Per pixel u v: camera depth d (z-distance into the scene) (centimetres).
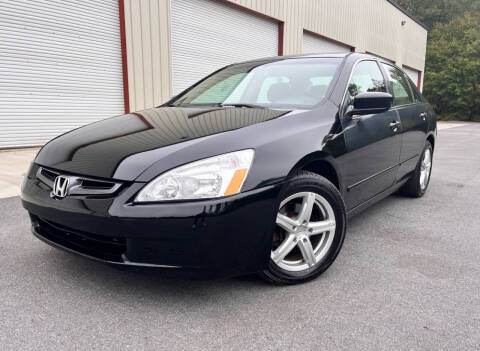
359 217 346
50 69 683
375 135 279
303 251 214
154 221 169
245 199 179
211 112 246
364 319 181
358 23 1752
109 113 782
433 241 286
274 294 203
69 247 198
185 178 173
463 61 3256
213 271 178
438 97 3394
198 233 172
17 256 242
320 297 201
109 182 179
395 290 209
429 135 414
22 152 621
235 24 1053
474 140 1229
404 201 405
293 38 1281
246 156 187
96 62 746
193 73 948
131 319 178
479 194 441
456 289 212
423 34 2745
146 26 809
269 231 191
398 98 351
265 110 243
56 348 157
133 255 175
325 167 234
